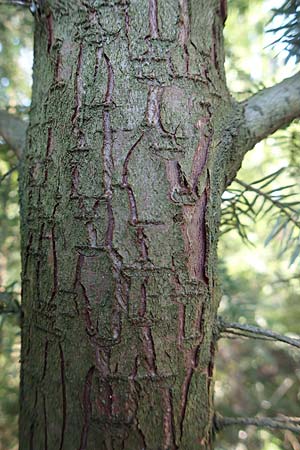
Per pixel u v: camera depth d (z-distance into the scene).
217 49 0.37
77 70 0.34
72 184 0.33
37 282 0.36
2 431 0.89
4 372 0.87
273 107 0.38
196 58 0.35
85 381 0.34
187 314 0.34
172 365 0.34
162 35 0.33
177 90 0.34
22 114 0.58
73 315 0.34
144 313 0.33
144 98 0.33
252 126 0.37
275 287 0.90
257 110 0.38
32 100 0.38
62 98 0.34
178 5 0.34
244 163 0.78
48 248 0.35
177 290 0.34
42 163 0.36
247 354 1.07
